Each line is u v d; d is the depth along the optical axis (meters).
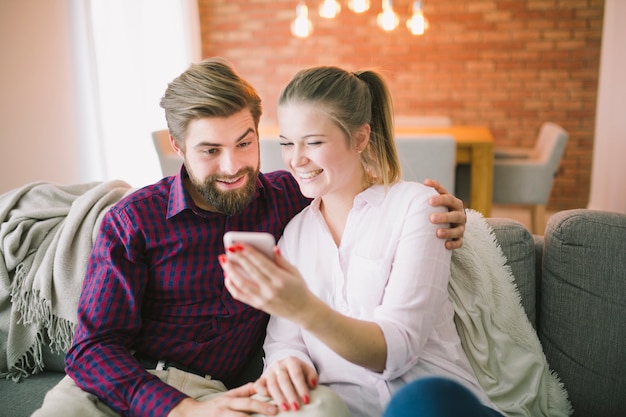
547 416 1.32
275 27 5.16
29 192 1.73
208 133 1.21
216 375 1.34
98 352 1.19
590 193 4.99
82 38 3.47
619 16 4.25
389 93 1.30
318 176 1.21
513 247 1.40
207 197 1.27
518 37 4.86
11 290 1.54
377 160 1.31
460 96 5.04
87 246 1.53
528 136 5.02
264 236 0.90
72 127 3.51
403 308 1.11
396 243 1.21
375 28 5.04
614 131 4.38
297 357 1.18
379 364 1.08
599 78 4.79
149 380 1.16
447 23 4.93
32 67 3.31
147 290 1.33
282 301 0.92
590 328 1.35
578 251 1.35
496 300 1.35
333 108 1.16
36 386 1.52
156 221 1.30
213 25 5.24
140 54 4.04
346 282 1.24
